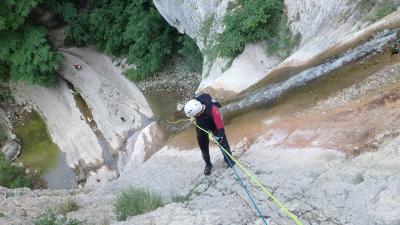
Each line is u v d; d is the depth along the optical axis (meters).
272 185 6.46
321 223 5.11
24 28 20.27
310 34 12.56
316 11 12.47
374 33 9.49
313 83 9.44
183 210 6.32
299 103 9.04
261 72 13.55
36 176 19.06
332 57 9.83
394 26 9.23
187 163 9.88
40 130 20.84
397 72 8.06
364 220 4.89
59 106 21.20
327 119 7.67
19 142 20.55
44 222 7.07
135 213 6.99
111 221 6.96
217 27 15.30
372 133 6.67
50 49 20.72
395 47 8.68
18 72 20.83
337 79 9.04
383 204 4.98
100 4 22.09
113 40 21.30
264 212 5.75
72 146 19.66
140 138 14.66
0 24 18.84
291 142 7.60
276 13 13.91
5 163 19.02
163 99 19.50
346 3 11.34
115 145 18.62
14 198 9.45
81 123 20.16
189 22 17.30
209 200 6.72
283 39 13.52
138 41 20.05
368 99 7.61
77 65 21.72
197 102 7.03
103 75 21.36
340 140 6.89
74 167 18.95
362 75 8.66
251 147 8.37
